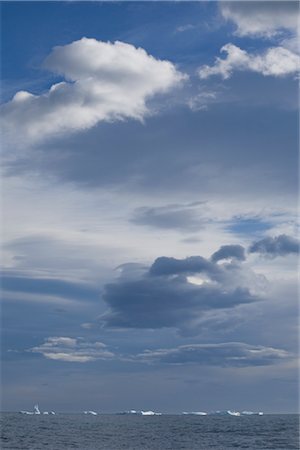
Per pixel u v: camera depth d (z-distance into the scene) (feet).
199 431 608.60
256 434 559.79
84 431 599.98
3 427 651.66
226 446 431.02
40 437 501.56
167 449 406.21
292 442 461.37
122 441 471.62
